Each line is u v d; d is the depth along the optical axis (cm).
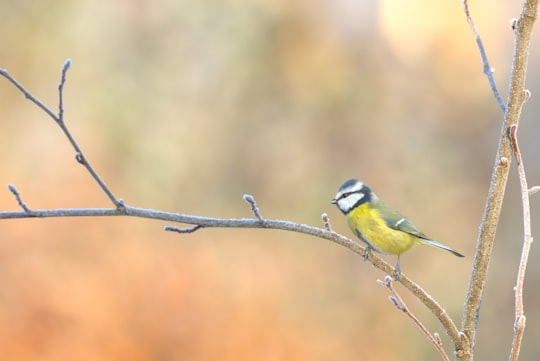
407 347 1245
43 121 1441
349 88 1688
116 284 1148
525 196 333
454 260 1447
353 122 1664
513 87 354
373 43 1745
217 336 1140
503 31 1836
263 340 1166
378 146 1652
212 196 1505
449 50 1792
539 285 1397
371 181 1598
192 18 1611
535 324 1338
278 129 1609
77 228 1228
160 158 1475
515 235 1525
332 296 1318
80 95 1493
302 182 1555
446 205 1580
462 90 1791
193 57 1606
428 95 1764
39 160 1397
